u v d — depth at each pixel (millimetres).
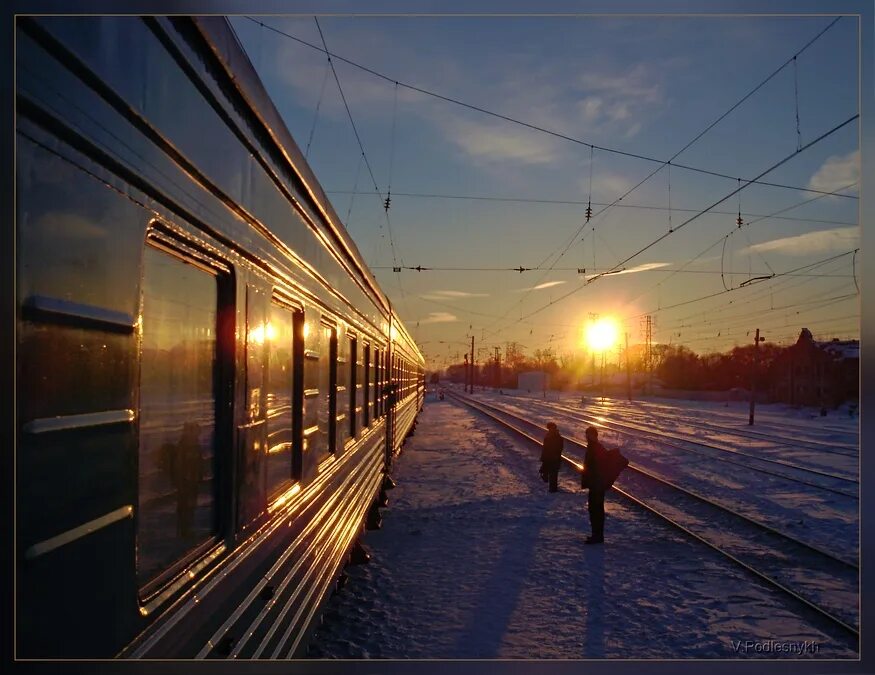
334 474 6145
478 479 15570
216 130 2984
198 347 2891
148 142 2334
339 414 6629
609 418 38812
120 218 2141
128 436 2180
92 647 1956
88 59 1961
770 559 8484
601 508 9359
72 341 1877
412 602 6949
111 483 2074
